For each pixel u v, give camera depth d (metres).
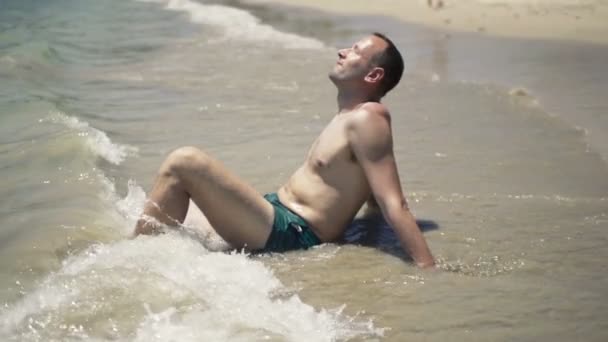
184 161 4.16
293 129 6.86
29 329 3.31
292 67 9.74
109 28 13.63
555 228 4.58
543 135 6.43
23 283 3.82
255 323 3.38
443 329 3.38
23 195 5.15
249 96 8.21
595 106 7.21
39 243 4.27
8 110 7.36
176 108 7.75
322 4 15.28
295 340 3.25
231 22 13.88
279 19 13.89
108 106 7.88
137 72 9.69
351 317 3.51
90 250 4.12
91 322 3.37
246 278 3.87
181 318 3.40
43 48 10.89
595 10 12.90
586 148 6.07
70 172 5.59
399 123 6.92
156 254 4.05
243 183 4.28
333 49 10.92
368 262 4.18
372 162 4.23
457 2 14.22
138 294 3.60
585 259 4.13
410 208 4.96
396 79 4.54
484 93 7.89
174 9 16.22
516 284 3.85
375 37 4.50
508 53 9.88
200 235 4.39
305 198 4.44
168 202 4.21
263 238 4.31
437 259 4.19
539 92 7.79
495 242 4.40
